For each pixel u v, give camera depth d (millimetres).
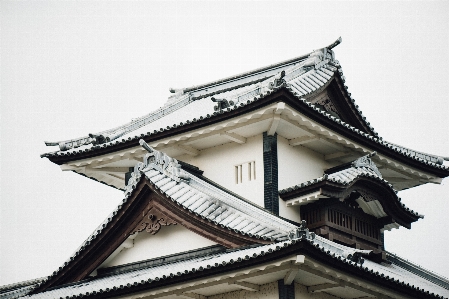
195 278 25750
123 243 29609
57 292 29188
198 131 31453
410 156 33969
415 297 28547
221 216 27625
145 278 26922
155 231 28688
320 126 30781
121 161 33781
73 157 33875
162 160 29719
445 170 35156
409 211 31969
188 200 28344
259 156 31328
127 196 28875
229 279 25641
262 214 27266
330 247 25453
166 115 37688
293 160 32000
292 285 26297
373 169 31672
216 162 32594
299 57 36312
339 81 34125
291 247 23766
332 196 29281
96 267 29828
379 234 32281
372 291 27734
